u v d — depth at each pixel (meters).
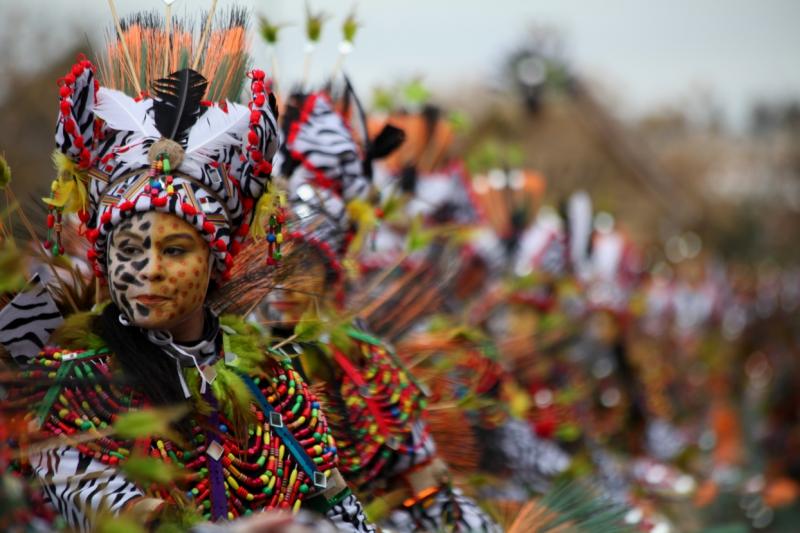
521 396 10.54
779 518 16.78
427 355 8.68
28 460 5.18
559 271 15.22
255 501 5.56
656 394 18.47
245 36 6.22
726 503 16.12
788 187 67.69
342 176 7.78
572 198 16.62
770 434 23.75
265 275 6.16
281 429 5.70
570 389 13.26
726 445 24.33
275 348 6.11
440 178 12.63
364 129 8.32
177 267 5.27
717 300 35.25
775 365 30.77
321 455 5.80
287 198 7.07
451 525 7.16
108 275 5.36
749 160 68.94
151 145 5.33
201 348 5.55
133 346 5.35
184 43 6.15
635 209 37.72
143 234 5.23
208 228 5.31
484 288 13.10
